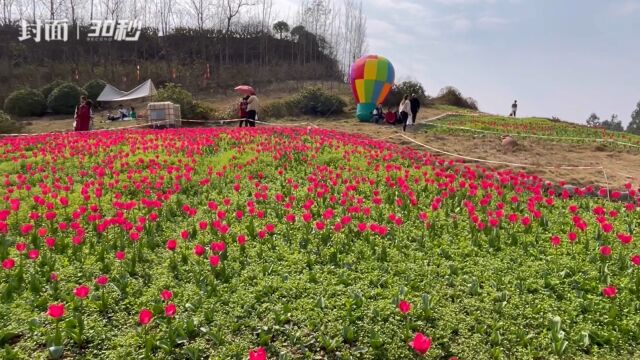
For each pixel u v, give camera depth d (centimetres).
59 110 3416
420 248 698
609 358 462
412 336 482
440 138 1956
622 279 593
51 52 4781
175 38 5150
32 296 560
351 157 1265
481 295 564
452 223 787
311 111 2997
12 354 454
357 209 797
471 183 928
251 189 1009
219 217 755
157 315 521
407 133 2117
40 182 1087
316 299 552
